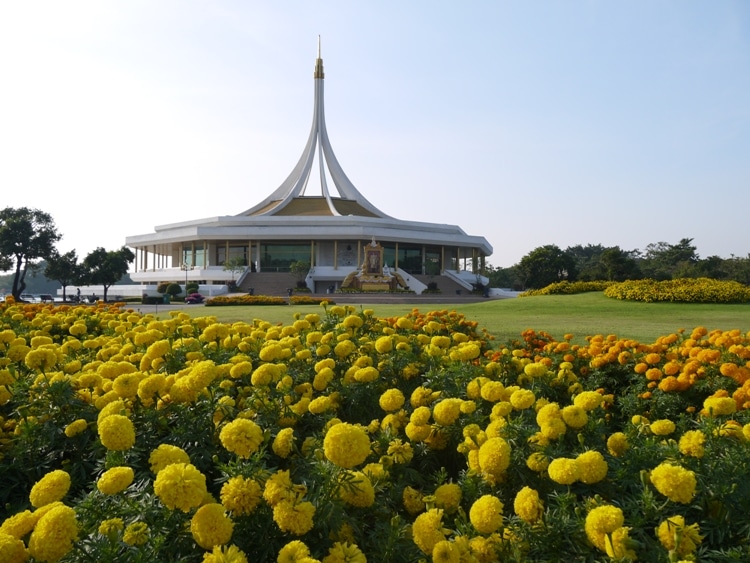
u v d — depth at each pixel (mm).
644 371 5906
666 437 3703
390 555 2541
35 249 48281
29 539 2232
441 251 61625
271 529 2598
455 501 2877
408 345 5578
